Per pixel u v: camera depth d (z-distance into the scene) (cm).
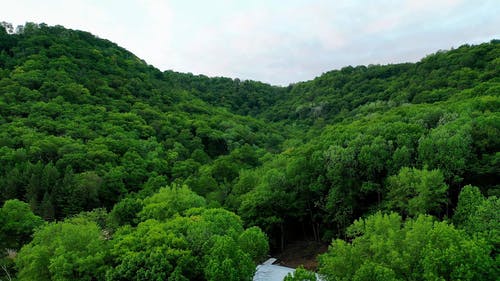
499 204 2741
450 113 4844
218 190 5822
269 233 4872
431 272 2219
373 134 4906
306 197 4912
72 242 3170
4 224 4181
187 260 2930
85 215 4678
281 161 6088
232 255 2881
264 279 3850
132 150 7294
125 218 4541
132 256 2911
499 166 3700
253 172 6081
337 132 6116
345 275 2622
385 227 2816
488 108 4906
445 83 8831
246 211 4881
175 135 9125
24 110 7781
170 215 4078
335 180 4462
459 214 3173
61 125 7469
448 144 3816
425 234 2545
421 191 3438
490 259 2262
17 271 3859
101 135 7675
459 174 3791
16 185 5666
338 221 4441
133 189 6406
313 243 4925
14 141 6556
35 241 3316
